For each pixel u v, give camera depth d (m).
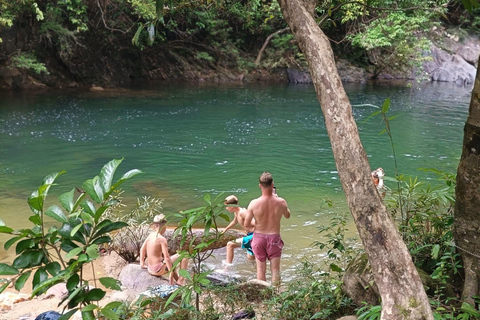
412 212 4.83
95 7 29.16
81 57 29.75
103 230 2.78
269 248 6.13
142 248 6.41
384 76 37.81
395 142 16.19
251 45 37.09
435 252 3.58
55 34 27.92
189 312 3.89
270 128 18.75
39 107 22.14
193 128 18.45
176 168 12.62
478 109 3.37
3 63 26.73
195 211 3.82
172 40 34.16
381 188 5.95
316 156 14.30
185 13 31.17
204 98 26.39
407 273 2.02
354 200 2.11
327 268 6.35
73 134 16.80
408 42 34.53
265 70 36.19
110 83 30.81
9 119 19.11
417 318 1.96
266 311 4.23
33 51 27.67
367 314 3.02
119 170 12.24
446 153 14.62
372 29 27.45
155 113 21.48
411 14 27.42
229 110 22.73
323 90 2.24
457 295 3.65
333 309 3.95
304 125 19.48
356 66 36.84
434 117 21.28
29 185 10.73
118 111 21.77
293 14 2.38
